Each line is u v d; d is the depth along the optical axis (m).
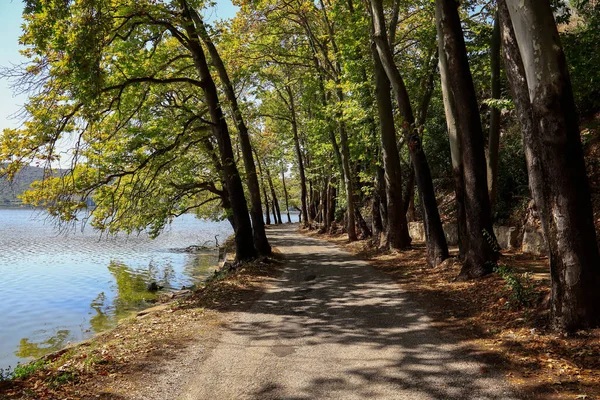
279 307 8.94
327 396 4.46
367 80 17.77
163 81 13.44
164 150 14.91
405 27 20.80
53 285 17.42
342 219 35.06
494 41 14.09
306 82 23.06
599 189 13.23
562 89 5.16
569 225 5.27
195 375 5.23
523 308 6.61
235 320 8.01
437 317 7.30
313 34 22.58
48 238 41.19
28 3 9.05
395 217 16.92
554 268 5.48
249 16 20.38
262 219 17.72
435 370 4.96
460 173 11.28
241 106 17.50
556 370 4.58
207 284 12.80
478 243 9.50
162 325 7.81
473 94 9.62
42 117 10.32
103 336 7.76
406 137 13.05
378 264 14.75
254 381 4.97
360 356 5.64
